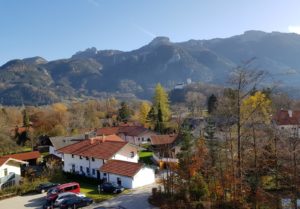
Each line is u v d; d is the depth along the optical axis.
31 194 52.88
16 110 155.50
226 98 34.41
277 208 38.28
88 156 62.47
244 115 35.81
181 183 46.97
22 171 68.56
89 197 48.16
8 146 96.25
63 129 111.38
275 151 40.69
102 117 152.50
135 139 98.94
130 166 55.66
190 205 42.59
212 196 43.44
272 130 42.19
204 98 135.75
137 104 199.75
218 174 44.25
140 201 46.31
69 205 43.78
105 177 58.50
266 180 44.97
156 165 69.56
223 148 46.62
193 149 52.97
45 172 63.19
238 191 38.78
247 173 41.00
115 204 45.41
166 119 107.75
